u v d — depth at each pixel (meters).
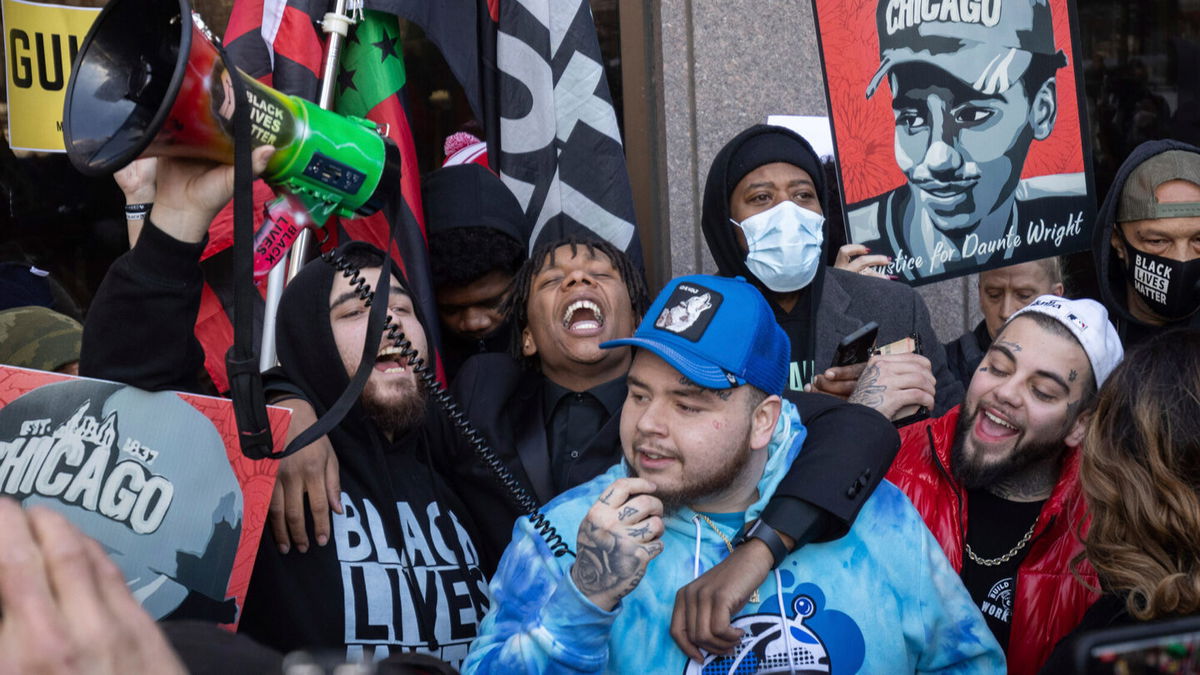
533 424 2.78
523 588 2.02
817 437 2.18
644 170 4.21
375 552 2.30
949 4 3.53
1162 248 3.36
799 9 4.29
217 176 1.87
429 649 2.28
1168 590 1.81
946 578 2.13
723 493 2.08
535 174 3.64
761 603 2.02
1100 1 4.86
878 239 3.54
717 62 4.20
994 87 3.54
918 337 3.25
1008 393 2.44
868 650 2.02
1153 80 4.91
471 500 2.67
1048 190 3.58
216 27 4.17
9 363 2.81
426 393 2.51
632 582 1.81
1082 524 2.33
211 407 2.01
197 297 1.97
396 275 2.56
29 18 3.25
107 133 1.67
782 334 2.12
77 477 1.91
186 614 1.96
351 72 3.36
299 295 2.51
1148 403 1.91
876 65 3.51
